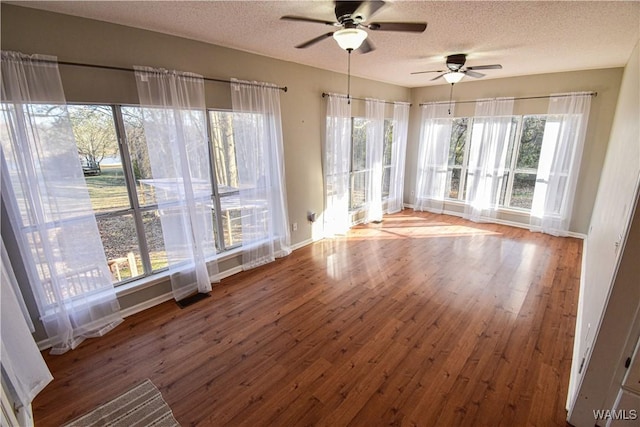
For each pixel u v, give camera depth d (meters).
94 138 2.50
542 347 2.33
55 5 2.02
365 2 1.81
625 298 1.38
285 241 4.07
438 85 5.73
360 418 1.78
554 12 2.19
